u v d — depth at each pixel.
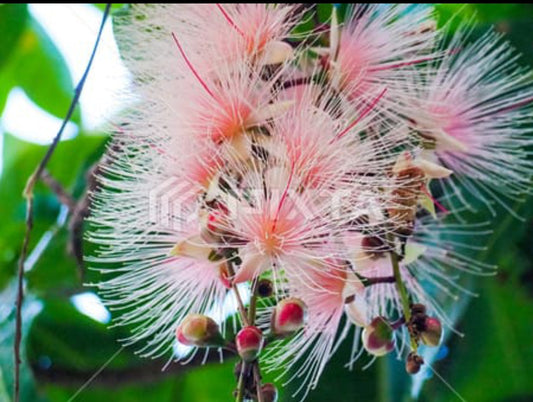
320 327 0.37
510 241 0.42
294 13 0.37
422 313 0.36
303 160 0.34
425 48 0.39
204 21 0.36
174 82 0.36
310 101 0.35
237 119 0.35
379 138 0.36
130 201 0.35
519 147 0.42
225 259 0.34
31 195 0.35
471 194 0.43
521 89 0.42
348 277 0.35
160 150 0.35
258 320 0.36
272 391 0.32
